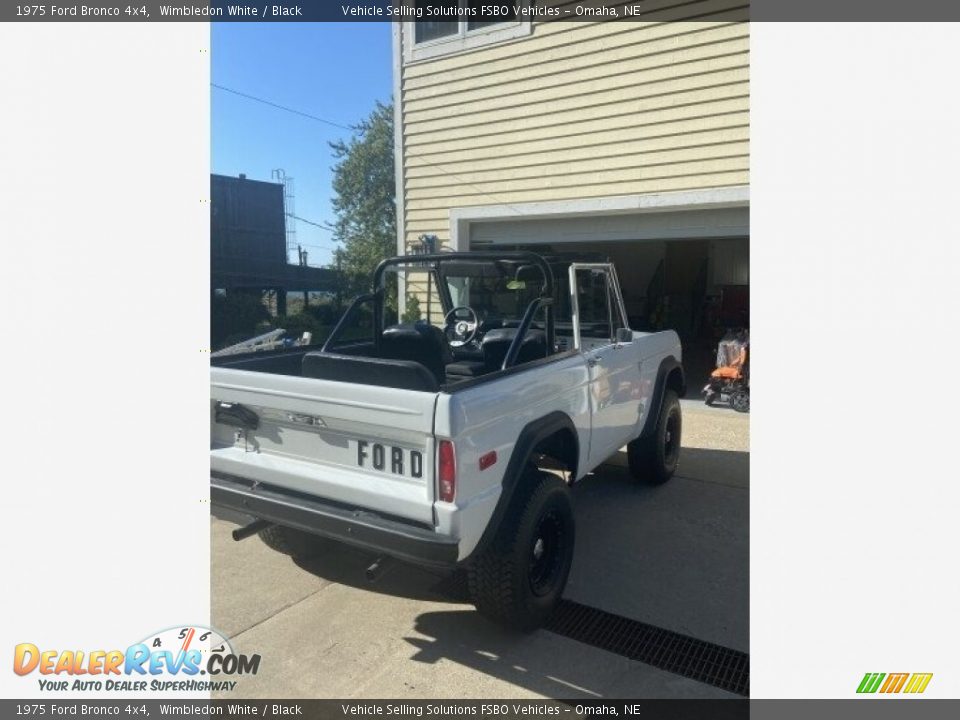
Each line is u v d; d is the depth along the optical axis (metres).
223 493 3.18
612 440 4.29
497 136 8.45
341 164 33.91
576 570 3.78
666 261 16.09
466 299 4.80
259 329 16.97
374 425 2.81
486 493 2.79
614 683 2.79
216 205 20.45
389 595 3.51
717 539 4.20
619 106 7.54
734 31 6.80
